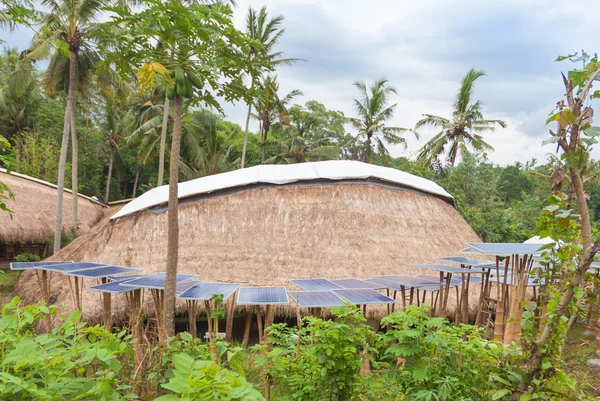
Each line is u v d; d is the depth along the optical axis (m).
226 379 1.49
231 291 6.51
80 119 33.78
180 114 6.58
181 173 30.58
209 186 12.62
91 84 18.42
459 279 9.92
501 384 3.04
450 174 25.09
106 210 25.50
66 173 28.42
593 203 35.28
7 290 13.95
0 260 20.50
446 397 2.96
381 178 13.39
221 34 5.86
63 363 2.05
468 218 20.86
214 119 31.52
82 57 17.03
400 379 3.58
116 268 8.48
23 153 29.17
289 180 12.77
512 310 7.21
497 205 24.19
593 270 7.62
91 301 9.19
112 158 33.47
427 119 27.53
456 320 9.20
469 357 3.39
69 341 2.33
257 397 1.42
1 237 16.64
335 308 3.80
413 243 11.83
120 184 41.31
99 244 11.74
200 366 1.54
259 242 11.23
